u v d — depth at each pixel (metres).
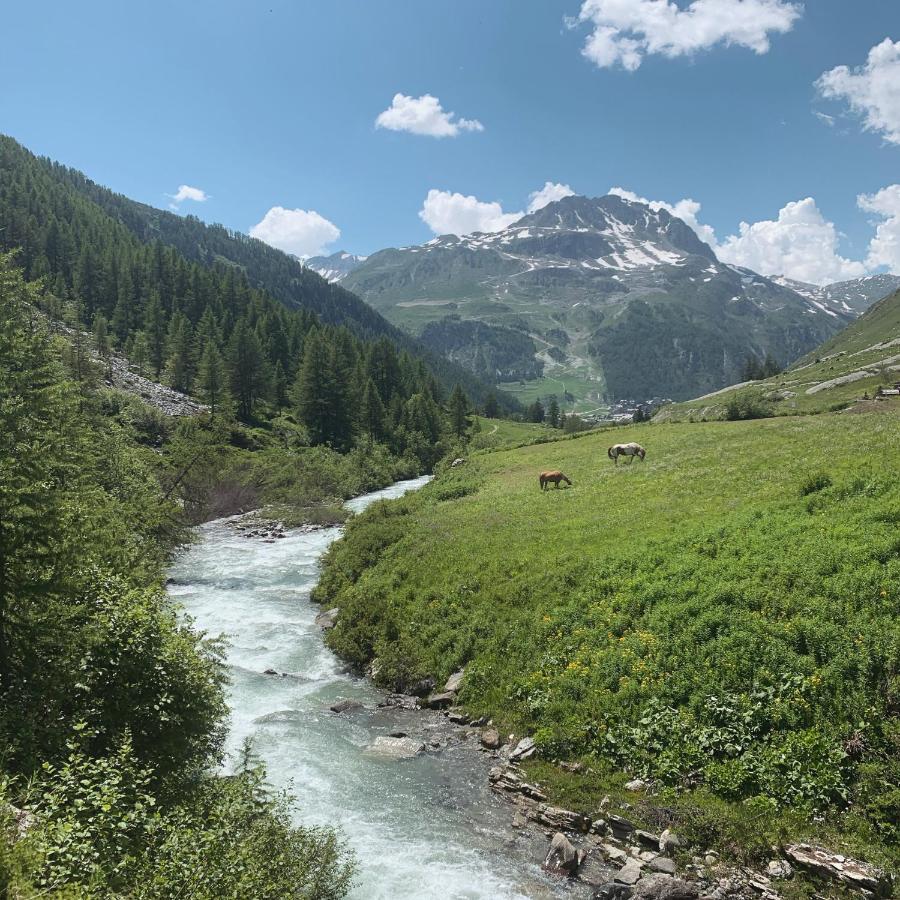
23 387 16.77
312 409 116.00
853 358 161.12
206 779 13.83
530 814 15.12
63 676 12.73
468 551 31.88
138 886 7.86
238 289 173.62
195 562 45.19
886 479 24.52
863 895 11.68
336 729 20.02
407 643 25.47
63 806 9.79
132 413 81.88
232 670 25.05
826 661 16.34
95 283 149.00
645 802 14.91
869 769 13.70
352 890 12.36
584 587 24.22
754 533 23.58
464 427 147.00
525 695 20.20
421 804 15.67
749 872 12.59
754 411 68.69
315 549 50.16
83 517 16.05
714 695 16.89
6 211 152.62
